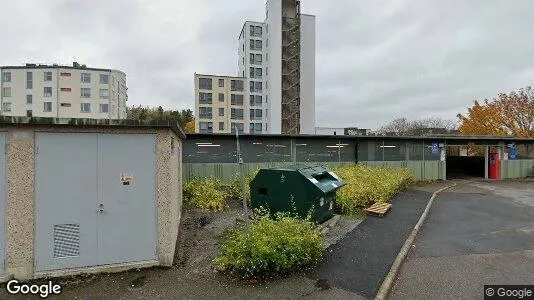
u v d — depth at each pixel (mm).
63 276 4953
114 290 4641
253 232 5633
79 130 5023
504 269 5641
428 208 10422
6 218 4711
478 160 23141
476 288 4914
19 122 4629
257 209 7586
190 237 6879
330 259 5852
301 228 5969
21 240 4773
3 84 51562
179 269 5336
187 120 70875
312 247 5727
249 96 52938
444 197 12984
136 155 5305
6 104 51594
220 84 53062
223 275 5102
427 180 18344
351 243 6746
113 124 5051
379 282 4969
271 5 49594
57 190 4926
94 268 5098
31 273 4824
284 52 49719
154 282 4887
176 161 6820
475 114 34062
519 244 6996
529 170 21109
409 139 17906
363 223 8367
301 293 4602
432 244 7012
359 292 4656
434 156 18562
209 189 10539
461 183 17969
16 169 4742
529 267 5719
